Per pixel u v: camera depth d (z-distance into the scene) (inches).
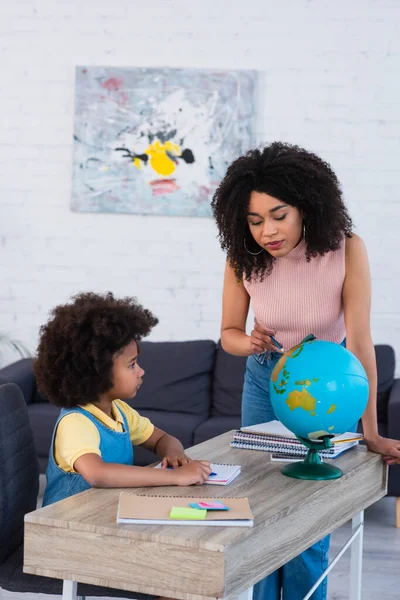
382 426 154.3
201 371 171.0
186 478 69.8
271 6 183.3
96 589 72.2
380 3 180.7
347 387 71.8
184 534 57.2
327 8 181.9
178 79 185.3
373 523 147.3
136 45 187.0
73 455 70.6
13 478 76.6
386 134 182.2
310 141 184.1
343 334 87.4
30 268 191.9
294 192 75.7
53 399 74.9
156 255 189.3
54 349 74.1
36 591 73.0
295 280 83.3
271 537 61.9
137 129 186.7
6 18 189.0
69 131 189.5
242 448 83.5
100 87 187.0
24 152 190.5
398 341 183.5
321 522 70.7
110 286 190.4
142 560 57.7
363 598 112.6
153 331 190.4
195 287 188.9
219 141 185.0
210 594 55.6
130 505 62.2
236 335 87.1
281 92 183.9
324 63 182.9
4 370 168.9
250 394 90.4
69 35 188.2
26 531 61.4
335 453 80.1
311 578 87.4
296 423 72.7
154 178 187.0
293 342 86.0
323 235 78.8
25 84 189.6
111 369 73.6
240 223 81.2
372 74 181.8
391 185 182.7
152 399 169.0
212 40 185.3
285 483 71.4
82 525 59.5
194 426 157.8
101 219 189.9
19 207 191.5
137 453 154.1
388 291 183.6
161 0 185.9
